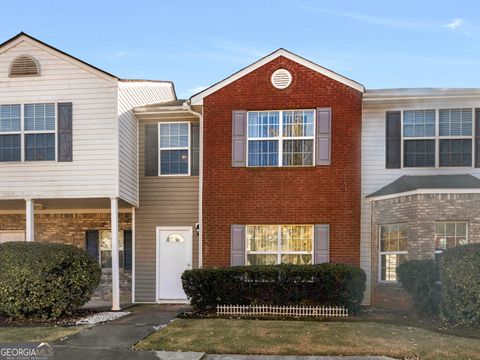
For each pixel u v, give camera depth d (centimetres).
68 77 1284
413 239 1145
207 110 1325
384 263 1246
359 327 924
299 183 1281
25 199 1274
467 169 1266
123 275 1452
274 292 1109
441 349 747
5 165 1280
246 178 1300
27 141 1285
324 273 1091
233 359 710
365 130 1311
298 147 1293
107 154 1258
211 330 901
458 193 1122
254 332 880
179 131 1432
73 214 1517
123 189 1297
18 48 1301
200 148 1364
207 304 1134
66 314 1105
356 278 1099
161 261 1412
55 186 1264
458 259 947
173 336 854
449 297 956
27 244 1109
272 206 1288
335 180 1266
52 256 1080
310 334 860
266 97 1305
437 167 1276
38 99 1286
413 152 1291
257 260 1298
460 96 1262
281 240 1295
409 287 1054
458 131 1278
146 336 859
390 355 720
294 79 1298
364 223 1280
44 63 1293
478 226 1109
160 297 1404
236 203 1299
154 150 1430
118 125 1268
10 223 1544
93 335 872
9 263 1063
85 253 1165
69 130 1273
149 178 1428
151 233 1420
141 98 1464
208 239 1302
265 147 1305
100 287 1487
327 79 1288
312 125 1291
